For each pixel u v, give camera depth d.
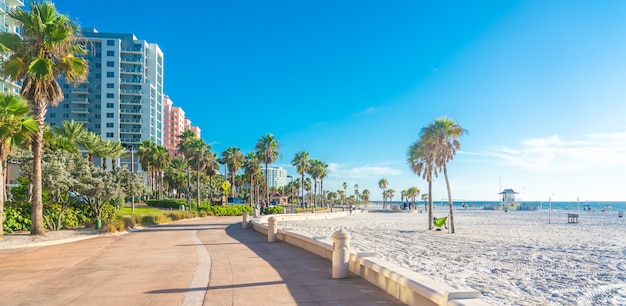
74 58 21.00
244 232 23.62
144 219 30.09
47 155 26.33
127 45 115.19
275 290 7.91
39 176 20.12
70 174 24.62
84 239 19.77
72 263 11.70
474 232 32.41
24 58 19.80
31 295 7.70
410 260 16.36
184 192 93.94
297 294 7.57
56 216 23.05
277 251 14.09
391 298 7.20
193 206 62.88
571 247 21.69
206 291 7.89
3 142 18.52
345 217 62.62
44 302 7.16
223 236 20.83
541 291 10.92
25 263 11.89
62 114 107.62
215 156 85.19
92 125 109.75
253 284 8.49
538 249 20.66
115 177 29.16
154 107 119.81
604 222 48.66
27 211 21.38
